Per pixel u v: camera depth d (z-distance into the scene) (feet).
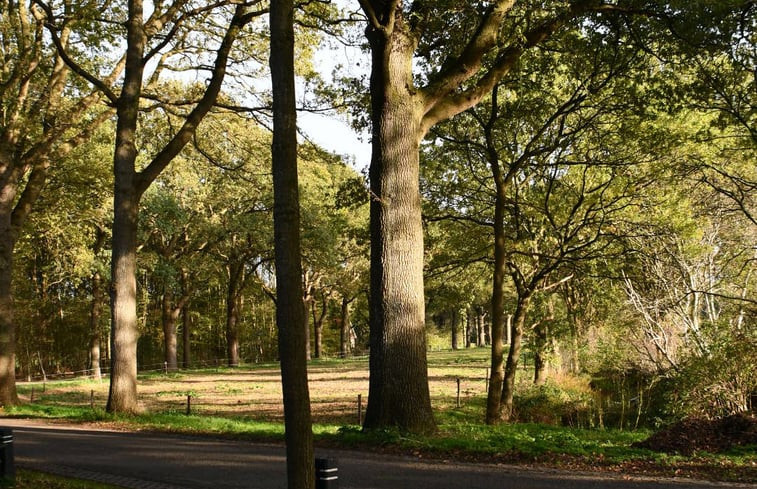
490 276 90.94
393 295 42.73
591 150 65.72
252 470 33.06
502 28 53.11
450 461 34.14
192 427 49.85
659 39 52.80
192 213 143.84
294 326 21.02
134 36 58.95
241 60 69.77
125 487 29.68
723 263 62.23
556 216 71.46
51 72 78.33
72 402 88.07
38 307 162.40
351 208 67.31
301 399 20.77
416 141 44.57
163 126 77.25
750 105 53.57
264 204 145.07
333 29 59.06
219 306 225.15
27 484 29.84
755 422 38.29
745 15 46.06
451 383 102.17
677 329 59.67
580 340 76.89
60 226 98.27
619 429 58.13
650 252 63.05
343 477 30.37
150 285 185.68
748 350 48.88
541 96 64.59
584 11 51.90
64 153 71.97
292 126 22.24
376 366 42.80
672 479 29.48
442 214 72.18
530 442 39.06
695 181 65.92
